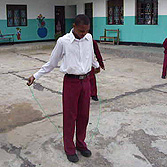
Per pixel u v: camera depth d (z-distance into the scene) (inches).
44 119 164.7
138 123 157.1
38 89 229.8
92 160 118.5
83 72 108.3
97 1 510.9
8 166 113.9
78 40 105.0
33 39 566.6
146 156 121.2
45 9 572.1
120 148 128.6
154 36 429.1
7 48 476.4
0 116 169.0
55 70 310.0
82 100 113.5
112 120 161.5
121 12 477.1
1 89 230.8
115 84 246.1
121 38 481.7
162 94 215.2
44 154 123.6
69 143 117.6
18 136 141.9
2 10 512.1
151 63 352.5
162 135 141.6
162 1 404.8
